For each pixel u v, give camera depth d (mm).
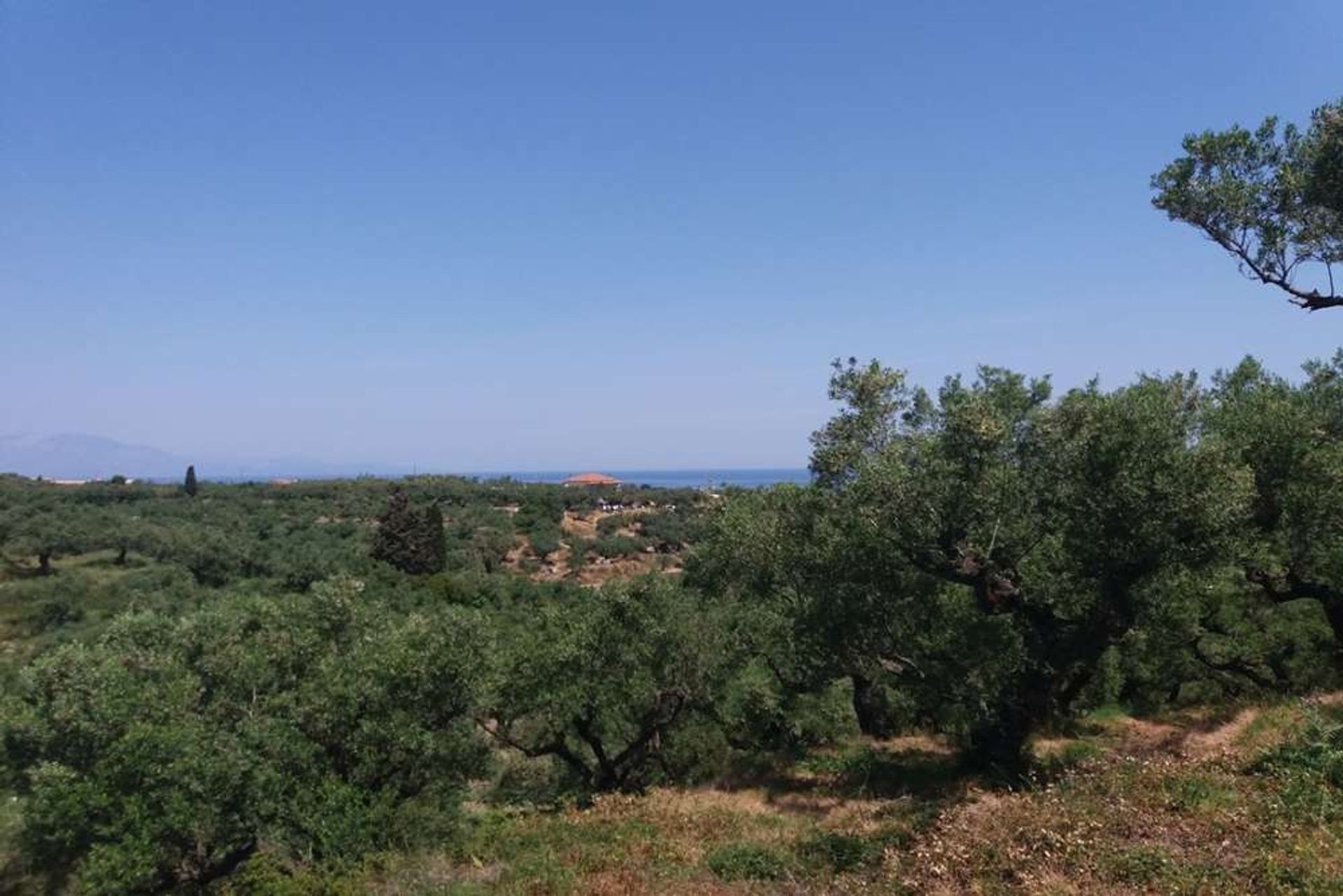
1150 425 13336
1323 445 15820
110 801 14102
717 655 23531
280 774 15367
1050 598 16094
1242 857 8109
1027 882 8156
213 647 17656
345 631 19453
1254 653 22125
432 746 16688
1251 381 18453
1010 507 14953
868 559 16625
